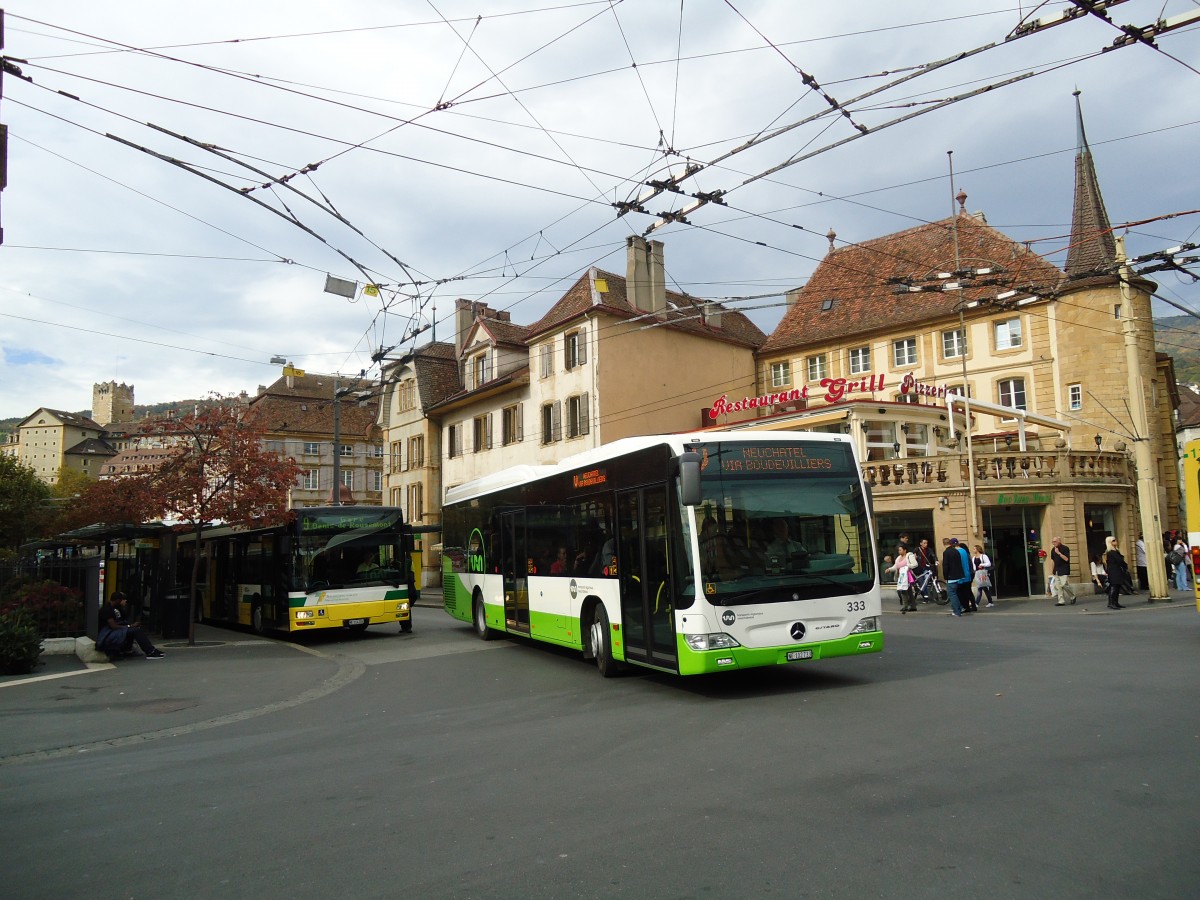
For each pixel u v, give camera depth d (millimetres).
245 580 24219
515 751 8344
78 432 98938
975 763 6871
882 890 4539
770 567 10523
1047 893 4406
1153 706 8781
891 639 16250
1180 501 43438
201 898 4996
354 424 74688
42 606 18531
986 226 41531
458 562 21156
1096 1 8938
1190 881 4469
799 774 6852
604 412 38875
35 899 5109
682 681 12203
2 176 10156
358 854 5582
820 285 47719
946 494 28094
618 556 12359
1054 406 36594
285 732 10234
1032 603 25453
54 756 9500
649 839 5516
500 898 4715
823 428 31281
